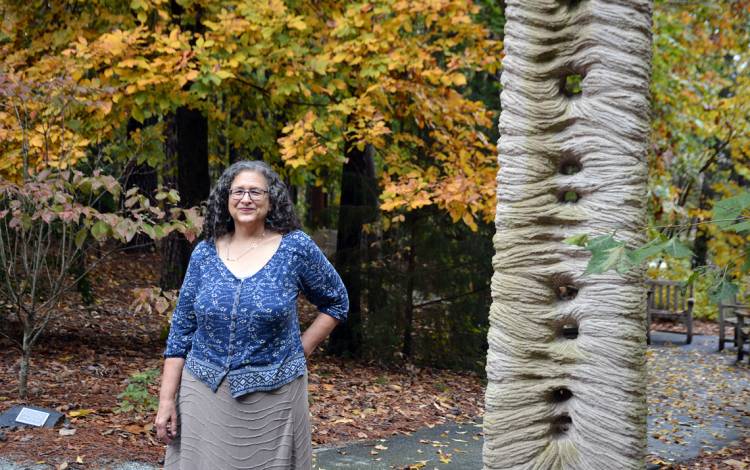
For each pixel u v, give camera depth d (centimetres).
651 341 1403
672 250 201
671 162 1168
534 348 300
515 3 308
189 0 775
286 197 292
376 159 1207
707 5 1018
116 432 513
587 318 294
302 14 843
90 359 793
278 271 280
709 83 1249
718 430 705
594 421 291
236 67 757
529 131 305
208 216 290
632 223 294
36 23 840
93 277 1349
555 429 302
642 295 294
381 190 1005
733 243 934
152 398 590
